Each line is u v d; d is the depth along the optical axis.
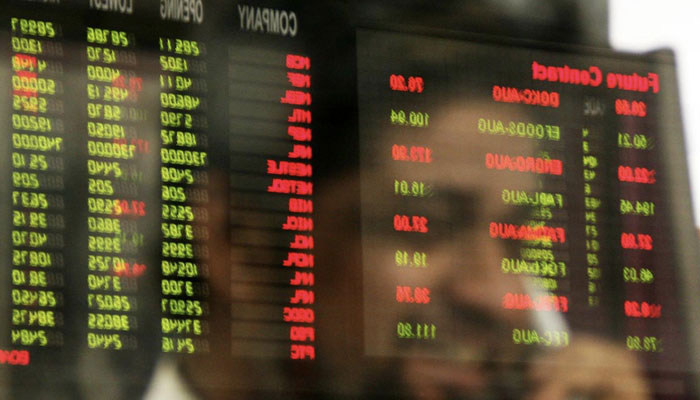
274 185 2.97
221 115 2.94
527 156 3.24
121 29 2.87
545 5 3.39
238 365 2.86
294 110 3.03
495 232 3.16
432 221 3.11
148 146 2.84
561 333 3.19
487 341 3.11
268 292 2.92
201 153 2.90
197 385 2.80
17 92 2.74
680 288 3.34
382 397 2.99
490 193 3.18
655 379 3.27
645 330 3.28
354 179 3.05
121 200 2.79
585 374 3.19
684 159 3.44
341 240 3.02
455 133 3.18
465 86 3.22
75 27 2.83
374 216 3.06
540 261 3.20
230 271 2.88
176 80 2.91
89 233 2.75
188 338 2.81
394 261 3.06
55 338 2.68
